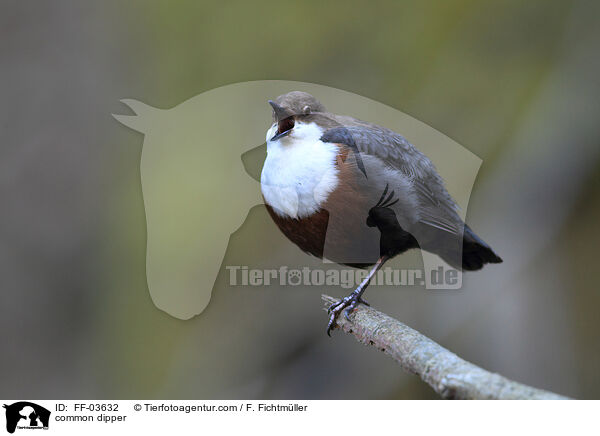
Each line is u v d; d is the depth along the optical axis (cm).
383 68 1209
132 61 1217
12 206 1189
